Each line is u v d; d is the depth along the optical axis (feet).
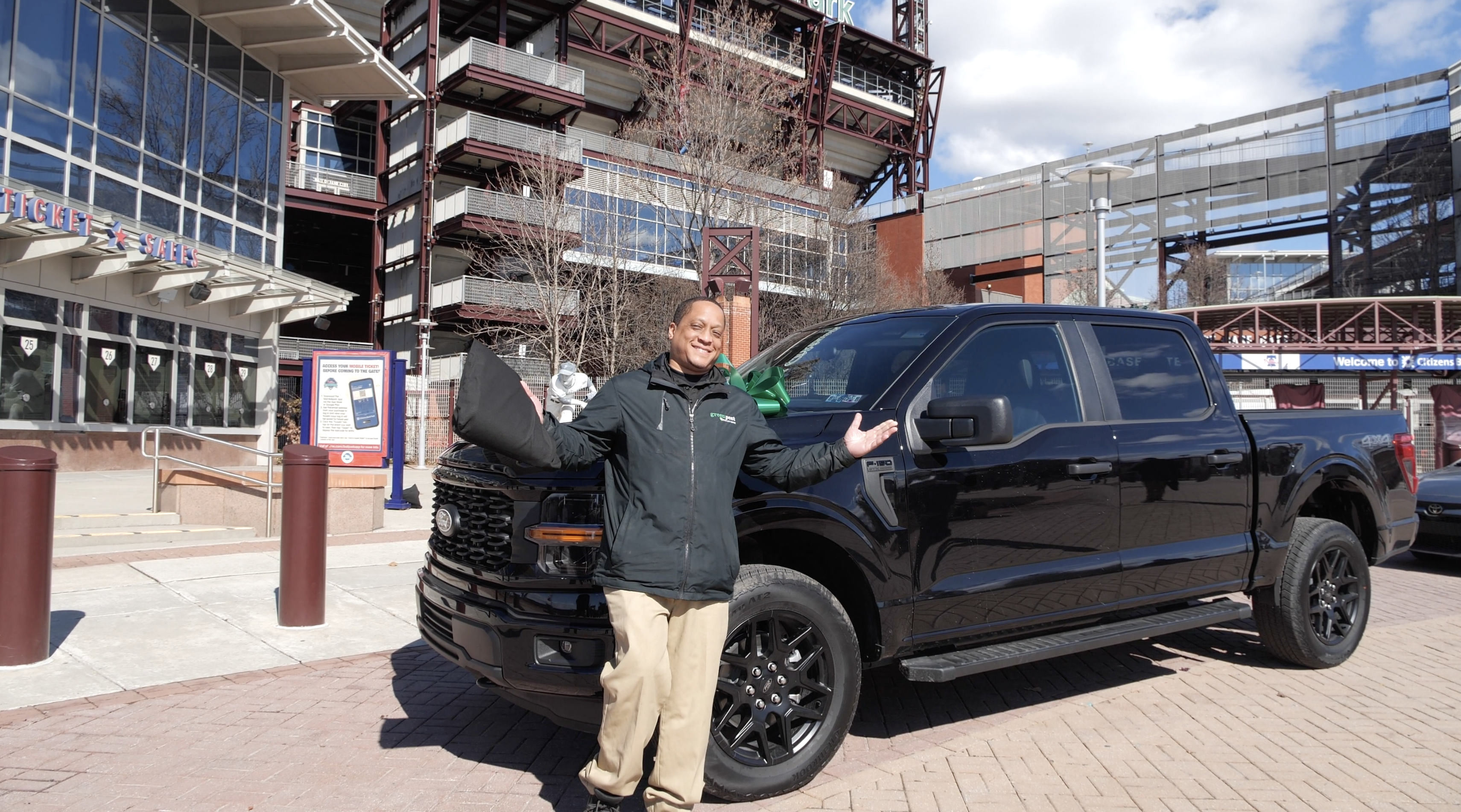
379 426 38.24
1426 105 143.54
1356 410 17.95
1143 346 15.14
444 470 12.21
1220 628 20.01
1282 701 14.47
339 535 30.35
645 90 112.57
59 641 16.35
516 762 11.84
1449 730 13.10
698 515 8.77
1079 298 165.37
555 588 10.22
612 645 9.84
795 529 10.72
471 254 116.06
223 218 64.13
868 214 208.44
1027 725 13.26
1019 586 12.34
